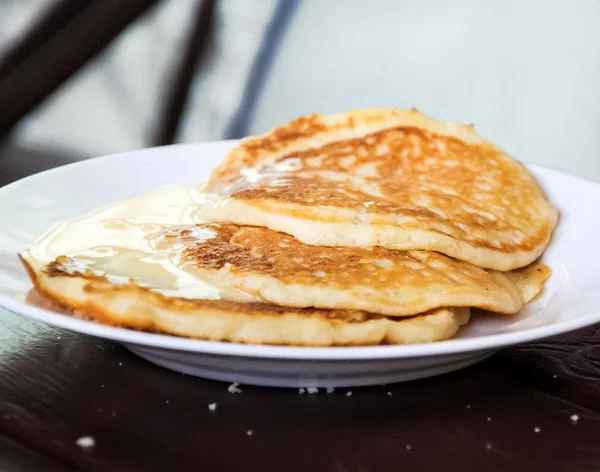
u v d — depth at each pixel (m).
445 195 0.51
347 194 0.49
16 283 0.44
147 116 1.32
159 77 1.30
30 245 0.48
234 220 0.48
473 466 0.37
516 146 1.28
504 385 0.42
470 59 1.28
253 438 0.39
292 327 0.41
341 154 0.54
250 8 1.27
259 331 0.41
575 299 0.47
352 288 0.43
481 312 0.47
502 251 0.48
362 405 0.41
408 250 0.46
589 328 0.46
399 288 0.43
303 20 1.29
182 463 0.37
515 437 0.39
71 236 0.48
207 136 1.32
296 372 0.40
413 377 0.42
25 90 1.22
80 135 1.31
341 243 0.46
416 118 0.55
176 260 0.45
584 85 1.22
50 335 0.45
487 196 0.51
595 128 1.22
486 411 0.40
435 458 0.38
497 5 1.24
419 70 1.31
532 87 1.26
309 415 0.40
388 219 0.46
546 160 1.26
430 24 1.29
